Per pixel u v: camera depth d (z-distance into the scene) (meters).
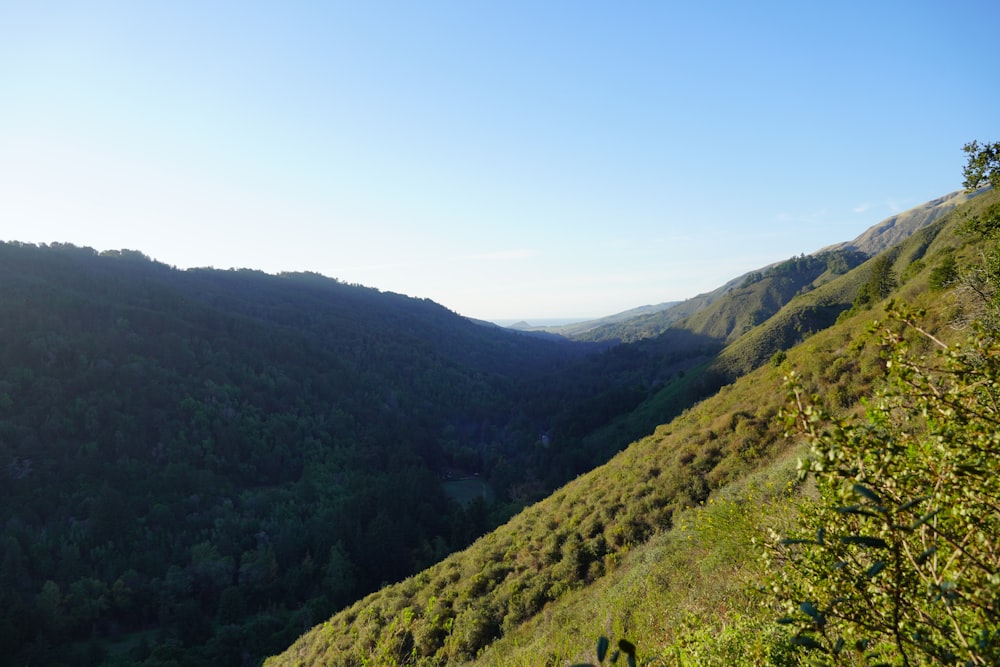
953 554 1.59
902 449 1.68
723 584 5.86
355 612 22.70
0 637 45.91
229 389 101.31
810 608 1.73
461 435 127.62
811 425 1.83
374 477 90.69
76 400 81.56
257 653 48.75
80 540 60.94
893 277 40.16
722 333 169.50
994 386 1.70
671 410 75.44
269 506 77.12
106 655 49.34
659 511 16.44
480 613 15.01
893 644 1.83
